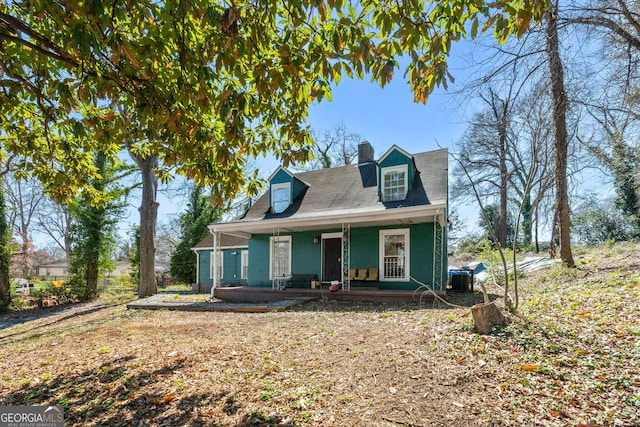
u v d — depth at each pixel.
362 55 3.04
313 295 11.36
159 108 3.58
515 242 5.49
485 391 3.32
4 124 4.80
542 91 6.53
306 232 13.30
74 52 3.11
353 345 5.02
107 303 15.05
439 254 11.00
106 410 3.53
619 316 5.04
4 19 2.88
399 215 10.29
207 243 18.56
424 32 2.92
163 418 3.27
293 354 4.82
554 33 6.58
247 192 5.32
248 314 9.07
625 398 3.03
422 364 4.04
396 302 9.88
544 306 6.11
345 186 13.74
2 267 15.93
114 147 5.76
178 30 3.21
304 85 3.64
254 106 3.99
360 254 12.25
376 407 3.17
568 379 3.44
